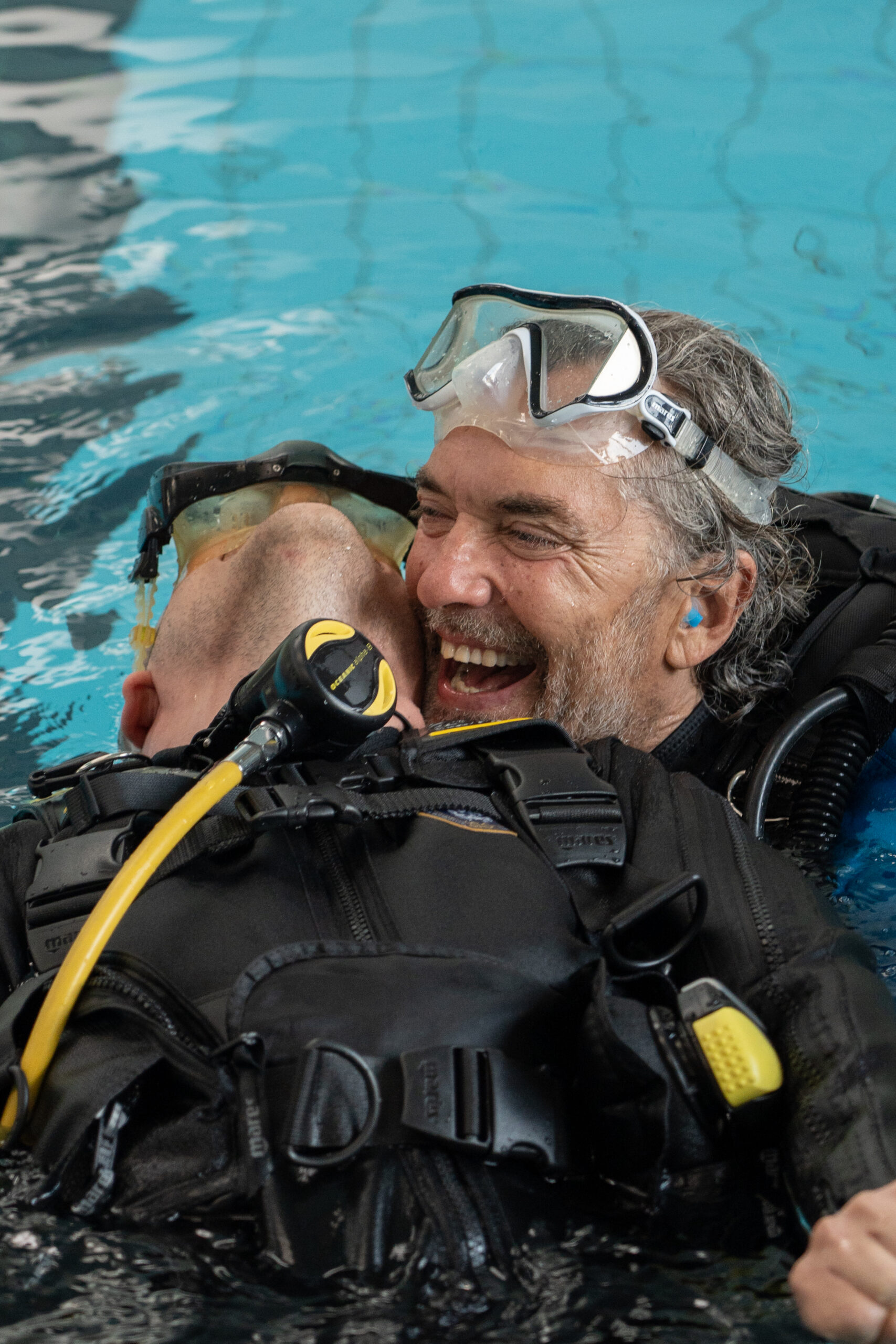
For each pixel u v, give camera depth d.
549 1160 0.97
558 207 4.04
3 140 4.55
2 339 3.41
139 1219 0.93
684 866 1.17
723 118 4.55
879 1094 0.95
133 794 1.21
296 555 1.63
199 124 4.66
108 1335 0.85
